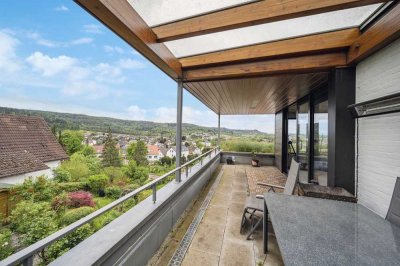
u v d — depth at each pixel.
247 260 2.09
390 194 1.90
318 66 2.48
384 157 1.98
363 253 1.09
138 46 1.97
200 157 4.64
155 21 1.96
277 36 2.33
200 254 2.18
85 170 5.41
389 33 1.71
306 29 2.20
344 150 2.45
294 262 1.01
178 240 2.45
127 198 1.70
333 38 2.28
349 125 2.45
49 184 3.77
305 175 4.49
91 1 1.31
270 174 6.47
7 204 3.38
